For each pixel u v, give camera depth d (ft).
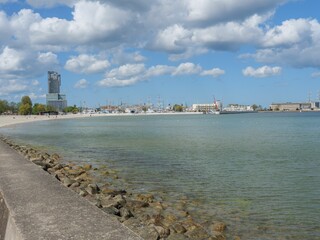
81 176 74.74
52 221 28.09
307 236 41.78
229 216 48.91
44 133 255.29
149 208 50.55
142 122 483.51
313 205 54.70
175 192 63.21
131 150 133.39
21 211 30.89
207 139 184.44
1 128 337.52
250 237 41.16
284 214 50.01
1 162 64.54
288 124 368.07
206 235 39.14
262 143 160.45
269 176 78.59
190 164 96.63
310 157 110.93
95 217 29.22
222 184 70.03
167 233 38.01
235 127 318.86
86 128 325.01
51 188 40.68
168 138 192.03
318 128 288.92
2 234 31.12
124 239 24.39
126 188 66.28
